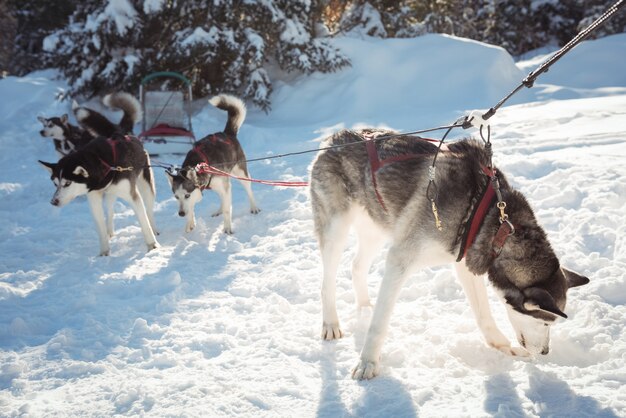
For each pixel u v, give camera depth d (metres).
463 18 21.17
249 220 6.17
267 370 3.11
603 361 3.00
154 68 12.69
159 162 8.95
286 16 13.21
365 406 2.70
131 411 2.77
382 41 13.91
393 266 2.98
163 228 6.19
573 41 2.68
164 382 3.02
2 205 7.25
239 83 13.12
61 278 4.82
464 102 12.06
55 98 13.00
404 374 2.98
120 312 4.00
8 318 3.99
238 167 6.29
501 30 23.92
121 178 5.29
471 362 3.12
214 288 4.41
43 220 6.63
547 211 5.04
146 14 12.37
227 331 3.63
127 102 6.68
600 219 4.61
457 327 3.47
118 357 3.36
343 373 3.05
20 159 10.09
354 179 3.40
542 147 7.05
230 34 12.52
